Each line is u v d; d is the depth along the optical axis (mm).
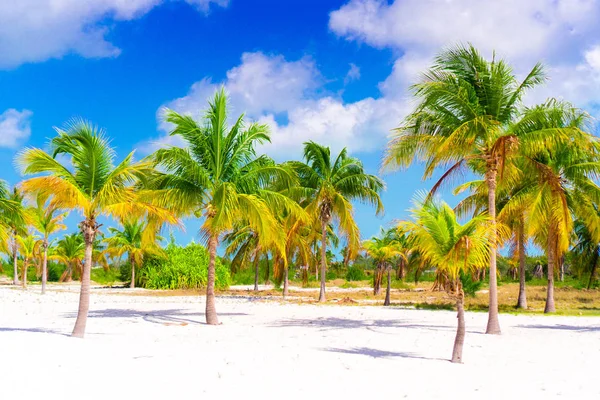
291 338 13461
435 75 15664
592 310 25297
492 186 15312
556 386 8000
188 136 16859
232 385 7695
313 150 28016
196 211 17688
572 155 21016
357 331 15086
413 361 10102
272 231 17344
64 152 13102
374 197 28047
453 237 9844
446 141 14656
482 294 37719
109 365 8742
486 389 7762
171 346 11469
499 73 15562
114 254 47312
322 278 29047
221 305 25188
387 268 28250
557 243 22344
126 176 13180
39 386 7125
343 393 7402
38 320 16828
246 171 17859
